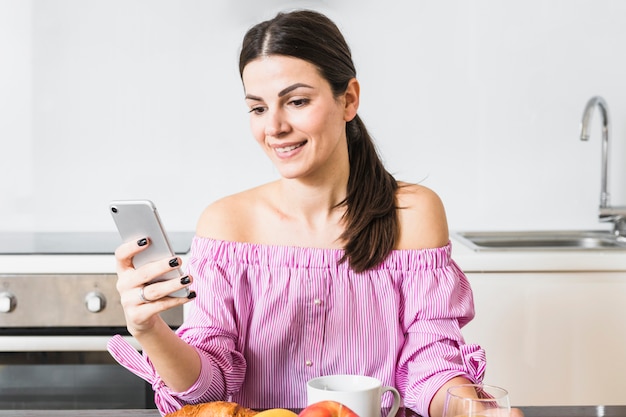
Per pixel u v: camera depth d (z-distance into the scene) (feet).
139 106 8.91
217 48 8.87
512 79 8.93
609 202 8.77
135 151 8.96
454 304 4.81
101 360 7.55
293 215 4.80
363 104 8.95
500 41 8.89
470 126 8.97
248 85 4.39
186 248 7.80
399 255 4.77
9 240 8.27
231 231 4.78
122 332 7.57
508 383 7.61
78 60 8.87
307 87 4.29
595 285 7.56
